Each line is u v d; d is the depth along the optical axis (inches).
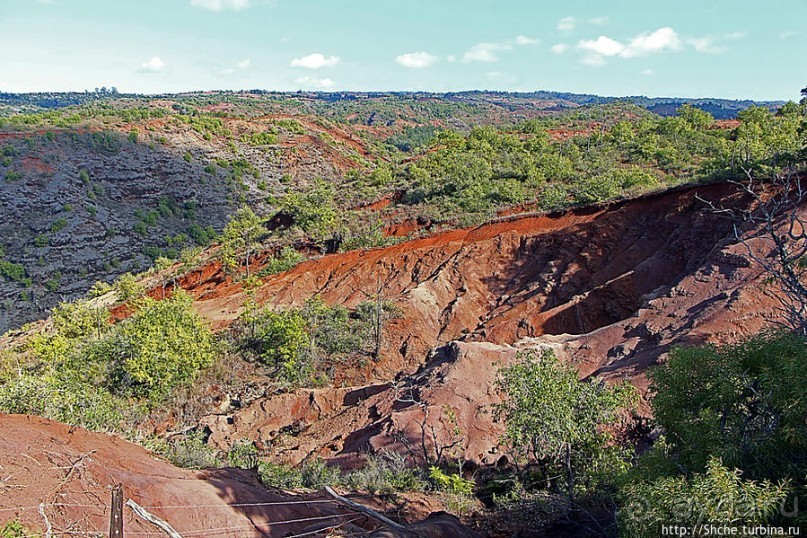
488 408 689.0
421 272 1288.1
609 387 554.3
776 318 664.4
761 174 967.6
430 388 732.0
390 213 1599.4
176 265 1897.1
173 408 829.2
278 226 1801.2
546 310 1079.6
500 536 453.4
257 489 417.4
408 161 2269.9
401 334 1051.9
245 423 811.4
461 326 1120.2
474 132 2257.6
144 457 408.8
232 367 946.7
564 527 439.5
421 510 475.8
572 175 1549.0
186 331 893.2
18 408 477.4
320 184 2047.2
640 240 1094.4
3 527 270.2
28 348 1156.5
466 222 1382.9
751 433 293.1
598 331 813.9
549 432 430.6
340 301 1274.6
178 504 344.5
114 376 821.2
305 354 967.0
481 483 583.5
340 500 423.5
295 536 371.6
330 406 826.8
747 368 320.8
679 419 328.2
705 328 684.1
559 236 1203.2
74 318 1222.9
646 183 1341.0
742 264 761.0
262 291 1366.9
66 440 370.3
